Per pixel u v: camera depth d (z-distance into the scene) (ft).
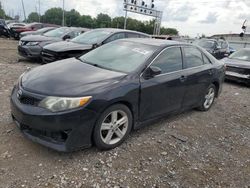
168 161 11.70
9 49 45.70
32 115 10.10
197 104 17.92
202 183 10.50
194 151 12.98
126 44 15.44
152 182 10.12
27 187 9.05
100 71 12.62
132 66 13.15
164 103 14.32
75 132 10.33
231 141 14.76
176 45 15.64
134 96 12.19
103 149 11.71
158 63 13.89
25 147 11.31
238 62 31.96
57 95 10.21
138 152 12.07
